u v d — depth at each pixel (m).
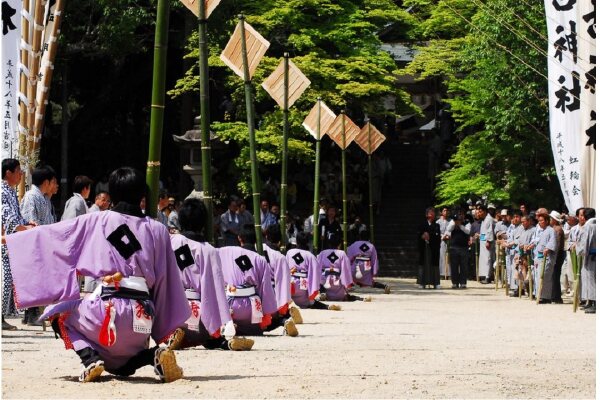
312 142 36.97
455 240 36.47
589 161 25.03
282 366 11.71
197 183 31.27
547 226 28.39
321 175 45.06
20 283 9.48
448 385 10.20
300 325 18.89
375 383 10.23
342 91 35.12
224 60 18.61
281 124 34.28
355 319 20.70
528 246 28.88
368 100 36.88
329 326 18.69
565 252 29.38
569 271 31.75
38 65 18.77
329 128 30.16
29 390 9.17
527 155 37.47
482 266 39.41
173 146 43.84
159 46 11.21
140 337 9.73
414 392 9.62
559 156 25.30
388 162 49.09
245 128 34.41
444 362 12.48
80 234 9.66
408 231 46.34
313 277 23.31
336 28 36.72
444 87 46.47
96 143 42.94
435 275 36.16
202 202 12.88
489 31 34.03
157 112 11.23
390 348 14.36
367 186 47.84
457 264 36.47
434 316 22.14
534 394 9.72
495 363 12.48
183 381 9.89
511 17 33.19
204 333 13.03
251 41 18.45
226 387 9.61
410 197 49.41
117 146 43.38
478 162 37.97
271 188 43.03
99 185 37.31
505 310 24.77
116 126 43.75
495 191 38.12
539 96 35.03
